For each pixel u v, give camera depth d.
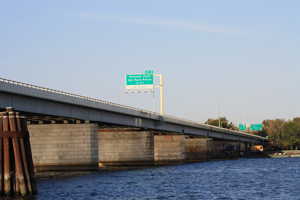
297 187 59.69
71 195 49.97
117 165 111.38
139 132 111.75
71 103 72.50
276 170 99.00
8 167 44.28
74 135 81.00
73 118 77.38
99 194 51.28
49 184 60.72
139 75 107.88
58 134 81.31
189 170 97.25
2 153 44.34
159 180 70.00
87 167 80.56
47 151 81.31
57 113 70.19
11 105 58.28
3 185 44.53
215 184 63.97
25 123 45.81
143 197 49.09
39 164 81.19
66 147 81.06
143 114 102.56
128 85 107.94
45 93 64.81
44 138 81.56
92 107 79.62
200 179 72.50
